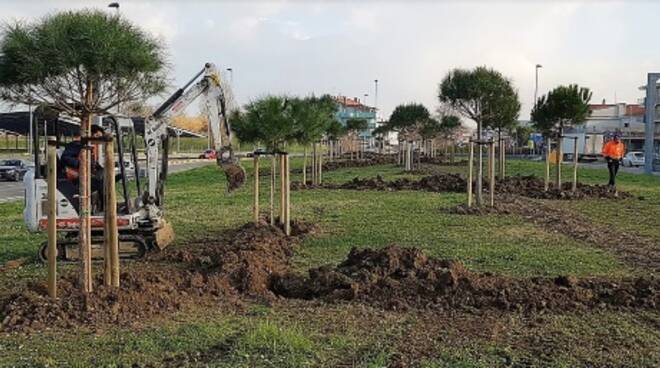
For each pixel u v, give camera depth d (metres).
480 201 17.62
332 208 18.38
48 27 7.92
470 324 7.00
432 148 52.97
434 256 10.84
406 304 7.71
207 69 13.20
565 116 22.28
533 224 14.88
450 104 24.53
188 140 70.19
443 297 7.82
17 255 11.96
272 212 14.46
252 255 10.23
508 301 7.65
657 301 7.73
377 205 19.00
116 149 11.41
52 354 6.02
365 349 6.13
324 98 36.09
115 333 6.60
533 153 68.69
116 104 8.50
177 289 8.27
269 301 7.98
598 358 5.96
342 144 55.59
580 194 21.34
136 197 11.73
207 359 5.86
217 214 17.58
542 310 7.48
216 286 8.46
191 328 6.73
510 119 26.14
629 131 73.81
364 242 12.41
